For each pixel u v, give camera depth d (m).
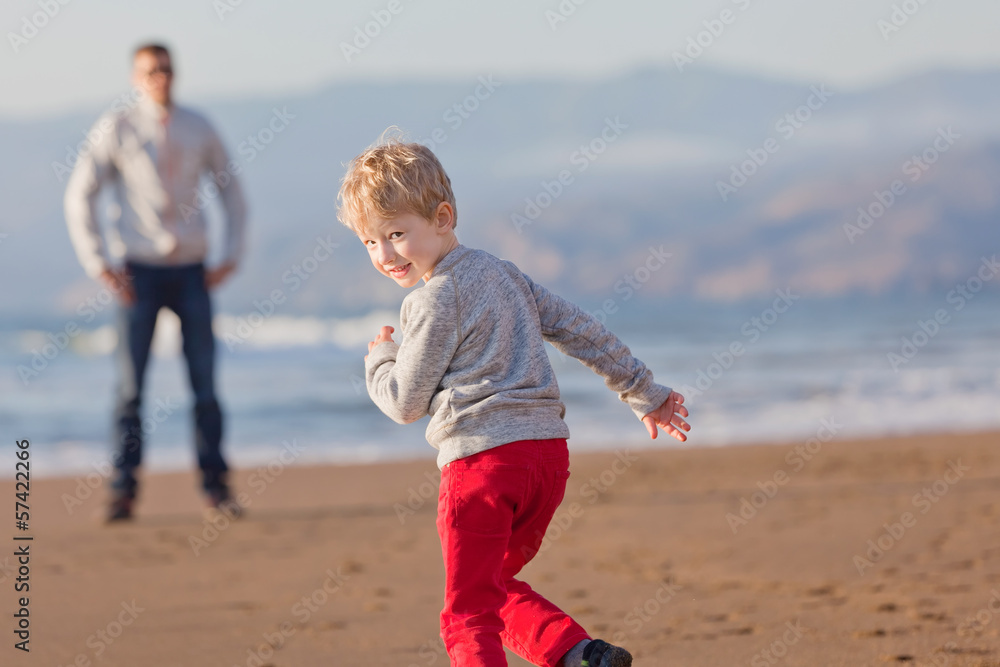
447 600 5.90
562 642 6.03
